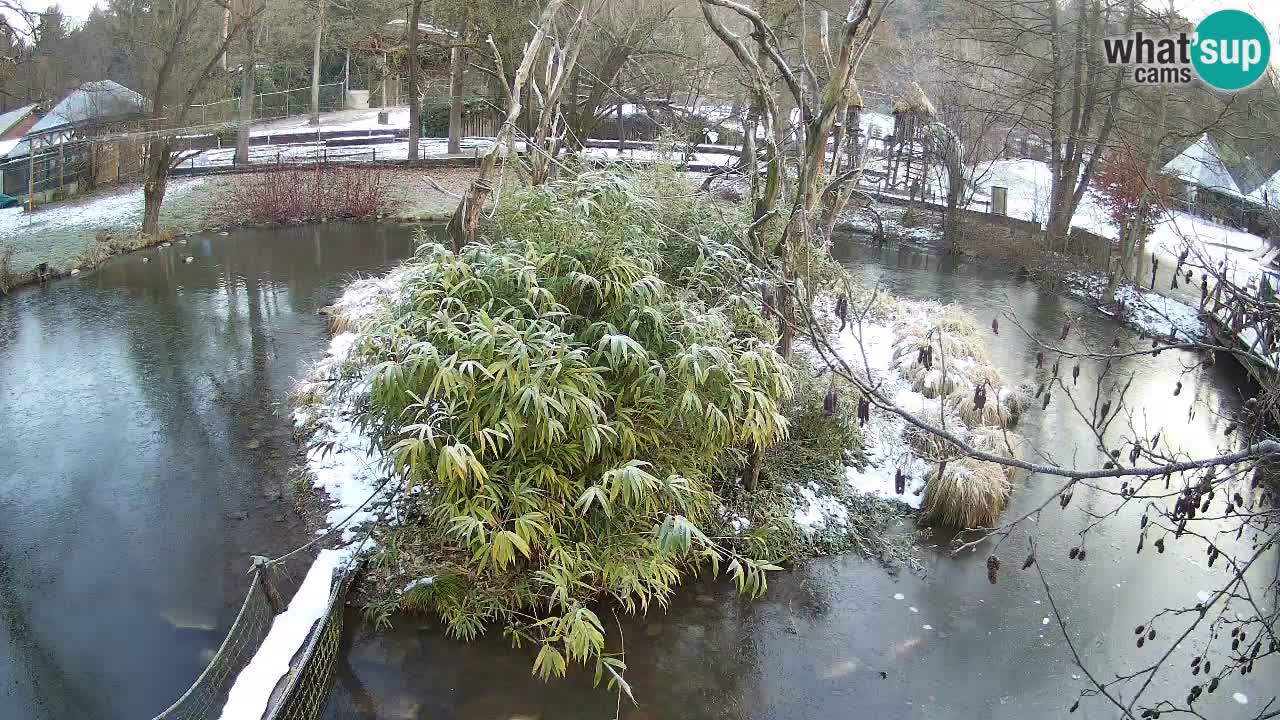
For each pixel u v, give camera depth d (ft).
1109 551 25.16
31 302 49.34
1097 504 27.78
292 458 29.86
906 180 81.30
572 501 20.57
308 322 45.44
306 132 106.93
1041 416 34.65
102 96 87.56
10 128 94.79
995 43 67.97
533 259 21.30
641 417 21.31
